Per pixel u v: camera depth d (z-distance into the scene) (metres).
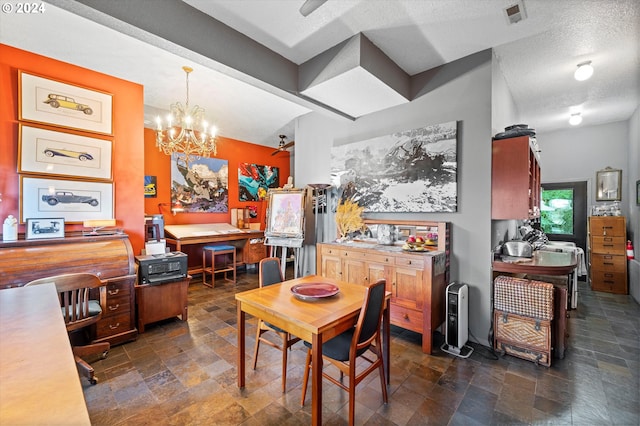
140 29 1.89
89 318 2.27
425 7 2.15
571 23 2.35
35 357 0.90
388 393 2.06
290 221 4.26
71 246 2.54
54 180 2.76
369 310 1.74
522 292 2.52
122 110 3.21
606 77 3.30
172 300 3.25
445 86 3.01
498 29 2.43
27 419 0.62
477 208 2.83
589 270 4.97
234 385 2.15
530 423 1.77
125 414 1.85
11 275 2.20
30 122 2.64
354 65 2.49
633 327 3.21
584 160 5.27
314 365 1.56
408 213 3.30
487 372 2.33
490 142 2.74
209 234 4.99
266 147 6.55
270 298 2.01
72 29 2.37
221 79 3.29
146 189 4.80
